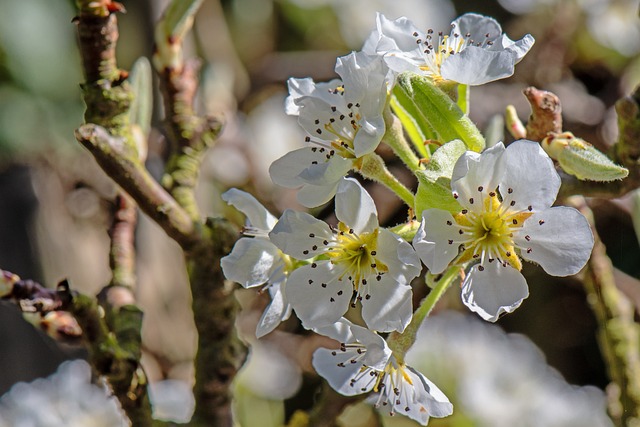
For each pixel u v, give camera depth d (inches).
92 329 23.8
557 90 38.9
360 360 23.3
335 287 23.1
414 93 23.1
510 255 22.9
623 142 24.5
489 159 22.8
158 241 35.3
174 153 24.9
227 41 39.1
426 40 23.8
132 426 24.1
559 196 24.6
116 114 24.2
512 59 23.0
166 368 34.2
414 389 23.2
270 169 23.3
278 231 23.1
